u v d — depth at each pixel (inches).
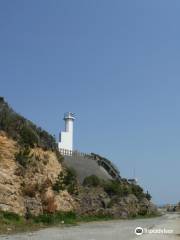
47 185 2514.8
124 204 3875.5
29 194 2253.9
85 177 3789.4
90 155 4980.3
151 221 3280.0
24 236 1478.8
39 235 1550.2
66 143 4813.0
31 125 2748.5
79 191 3255.4
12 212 1990.7
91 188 3617.1
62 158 3095.5
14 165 2229.3
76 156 4498.0
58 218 2400.3
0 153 2194.9
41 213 2288.4
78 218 2753.4
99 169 4635.8
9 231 1611.7
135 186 4877.0
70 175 3058.6
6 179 2095.2
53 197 2536.9
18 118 2551.7
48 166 2672.2
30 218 2124.8
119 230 2022.6
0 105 2418.8
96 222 2773.1
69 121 4869.6
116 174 5027.1
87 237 1574.8
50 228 1932.8
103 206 3511.3
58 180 2758.4
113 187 3860.7
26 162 2343.8
